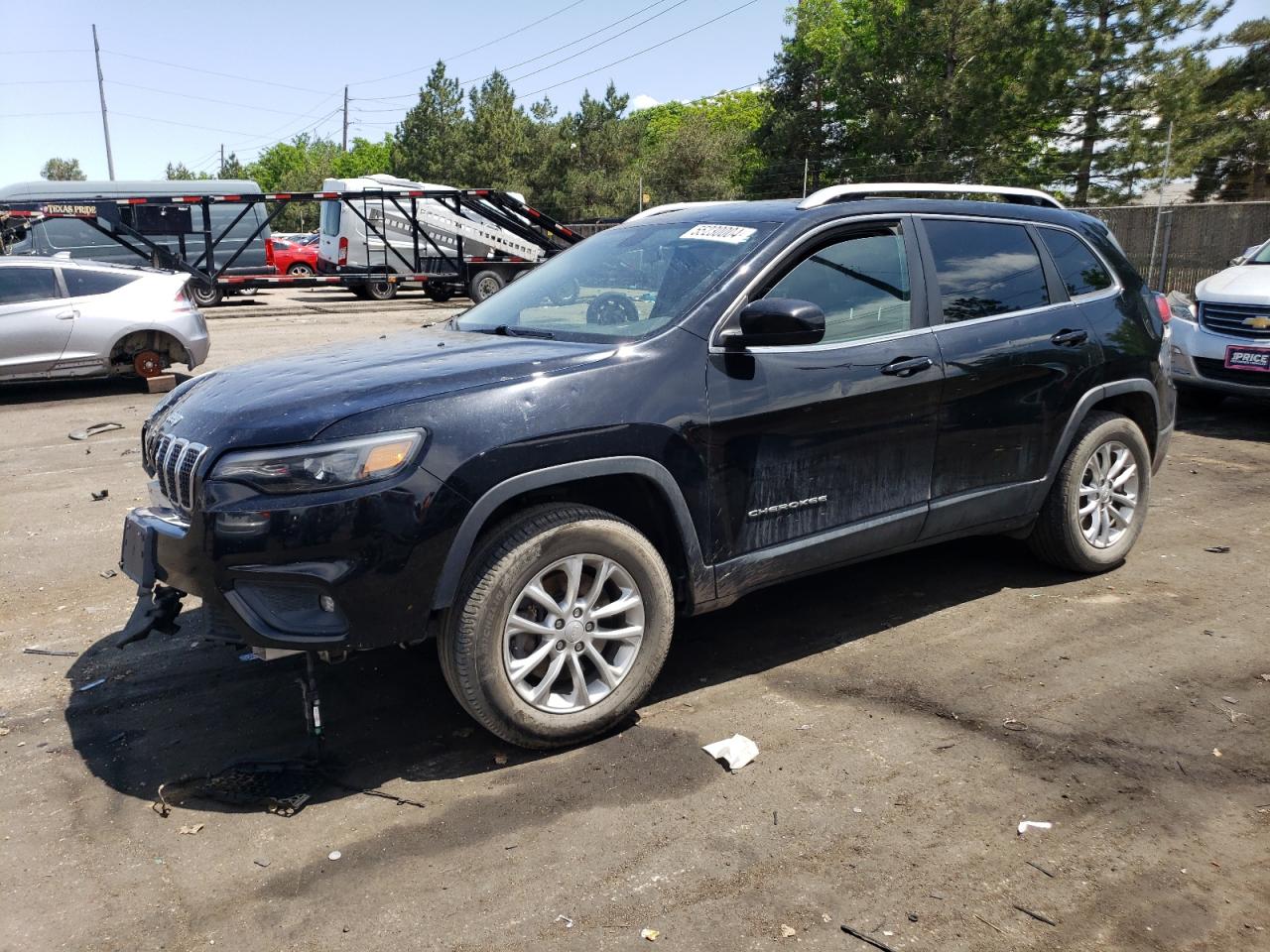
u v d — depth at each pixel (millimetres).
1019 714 3578
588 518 3285
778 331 3398
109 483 7230
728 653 4164
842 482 3873
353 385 3207
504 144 52469
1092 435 4719
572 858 2791
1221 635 4242
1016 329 4367
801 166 45094
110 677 4023
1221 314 8531
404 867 2766
